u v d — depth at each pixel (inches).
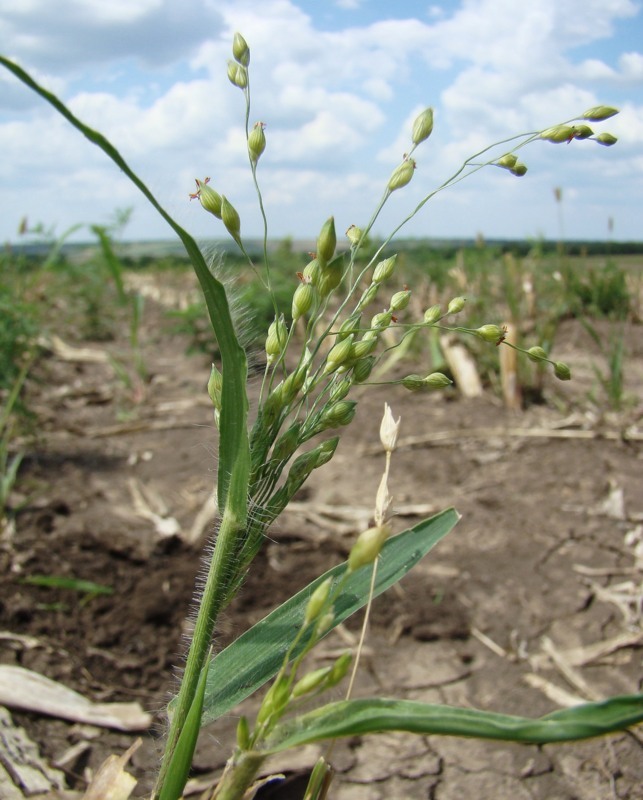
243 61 40.5
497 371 250.4
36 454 200.8
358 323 41.8
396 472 187.9
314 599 33.8
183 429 229.0
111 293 456.4
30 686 96.0
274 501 40.4
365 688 107.2
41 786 81.5
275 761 90.0
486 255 392.5
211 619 41.0
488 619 123.6
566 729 30.6
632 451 194.5
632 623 122.1
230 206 38.4
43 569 128.0
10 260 258.4
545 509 163.2
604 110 38.0
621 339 228.7
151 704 101.3
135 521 159.3
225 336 35.8
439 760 92.2
